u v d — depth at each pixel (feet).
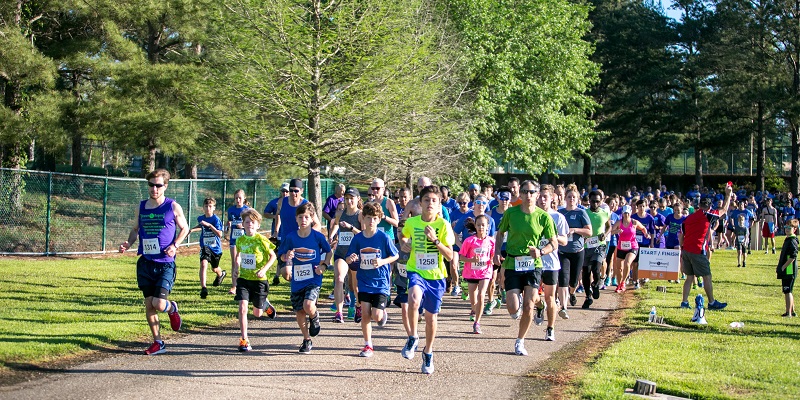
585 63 107.86
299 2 55.21
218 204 84.69
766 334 32.14
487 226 30.60
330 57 54.70
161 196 26.12
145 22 73.10
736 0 138.00
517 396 21.40
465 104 81.66
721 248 92.68
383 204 36.50
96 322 31.09
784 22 131.34
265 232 94.43
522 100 93.40
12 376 22.29
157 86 66.85
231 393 21.20
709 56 144.46
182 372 23.62
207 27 65.51
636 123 157.99
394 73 54.85
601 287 49.49
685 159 167.43
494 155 96.27
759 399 20.48
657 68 153.48
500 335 31.50
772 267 67.15
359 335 30.96
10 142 62.59
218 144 58.80
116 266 55.01
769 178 145.59
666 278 40.98
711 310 39.32
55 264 54.29
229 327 32.35
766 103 128.77
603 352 27.17
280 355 26.55
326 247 26.58
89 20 71.36
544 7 95.76
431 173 82.53
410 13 57.00
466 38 84.38
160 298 25.59
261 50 53.83
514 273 27.12
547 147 100.58
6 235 59.98
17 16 65.16
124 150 80.79
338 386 22.25
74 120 67.10
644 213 51.21
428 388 22.24
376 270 26.48
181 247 74.84
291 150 55.52
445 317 36.40
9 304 35.01
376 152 58.18
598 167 176.45
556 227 29.84
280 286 46.29
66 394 20.61
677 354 26.73
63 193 64.28
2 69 60.03
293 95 54.19
